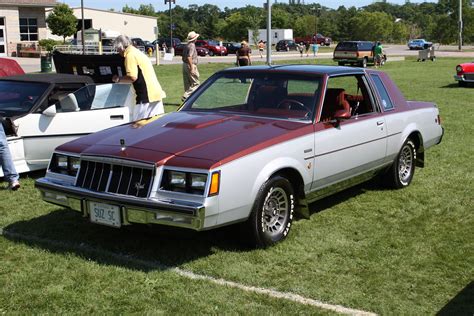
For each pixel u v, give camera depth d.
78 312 4.04
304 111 5.78
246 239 5.12
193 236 5.52
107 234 5.66
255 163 4.93
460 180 7.77
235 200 4.77
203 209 4.50
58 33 49.88
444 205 6.65
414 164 7.56
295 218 5.69
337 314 4.02
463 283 4.55
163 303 4.17
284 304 4.16
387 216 6.26
